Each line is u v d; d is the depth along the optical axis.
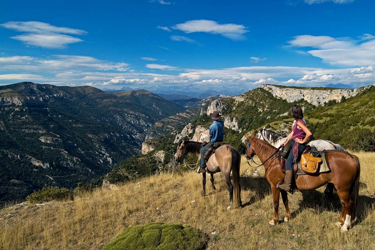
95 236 6.69
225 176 6.88
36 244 6.55
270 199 7.26
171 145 116.31
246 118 158.25
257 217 6.37
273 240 5.27
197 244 5.39
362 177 8.10
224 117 173.62
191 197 8.32
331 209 6.14
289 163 5.20
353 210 5.05
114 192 10.20
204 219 6.73
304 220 5.84
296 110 5.04
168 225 6.06
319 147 5.24
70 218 7.83
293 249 4.87
